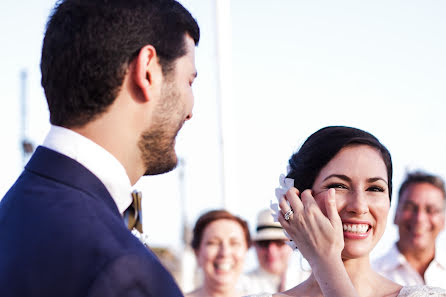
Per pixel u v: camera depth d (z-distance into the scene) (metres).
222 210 4.74
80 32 1.67
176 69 1.75
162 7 1.76
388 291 2.53
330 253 2.30
